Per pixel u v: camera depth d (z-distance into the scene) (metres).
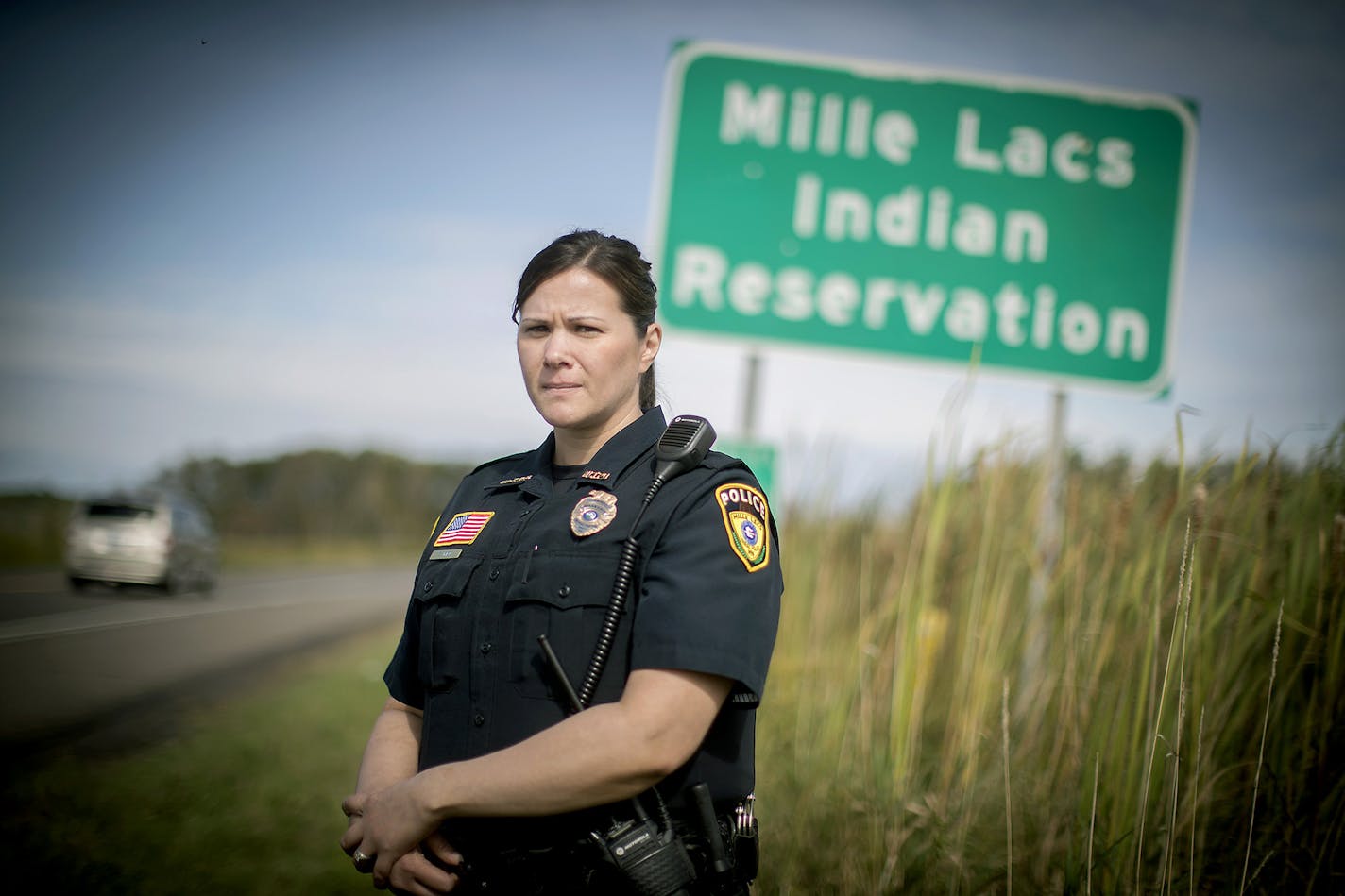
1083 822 2.77
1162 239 5.49
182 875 4.11
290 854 4.48
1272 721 2.79
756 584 1.55
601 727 1.43
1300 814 2.67
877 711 3.95
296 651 11.52
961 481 3.97
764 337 5.57
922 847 3.07
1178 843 2.67
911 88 5.62
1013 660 3.70
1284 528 2.96
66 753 6.18
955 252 5.54
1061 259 5.50
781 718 4.68
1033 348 5.47
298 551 38.06
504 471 1.90
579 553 1.59
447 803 1.48
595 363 1.69
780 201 5.61
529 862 1.55
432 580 1.73
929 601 3.78
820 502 5.22
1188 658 2.77
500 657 1.59
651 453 1.69
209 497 42.28
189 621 13.75
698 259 5.60
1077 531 3.57
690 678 1.47
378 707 7.91
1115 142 5.54
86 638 11.45
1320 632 2.78
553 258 1.72
